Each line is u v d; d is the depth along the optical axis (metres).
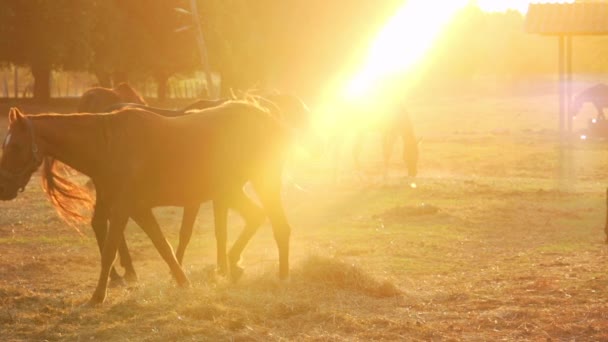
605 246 12.82
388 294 9.42
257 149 10.15
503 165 27.72
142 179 9.30
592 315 8.34
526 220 15.85
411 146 23.17
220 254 10.21
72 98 58.06
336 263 10.02
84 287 10.41
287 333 7.96
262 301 8.98
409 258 12.03
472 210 17.11
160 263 12.17
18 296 9.62
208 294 9.17
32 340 7.84
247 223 10.32
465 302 9.11
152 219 9.52
